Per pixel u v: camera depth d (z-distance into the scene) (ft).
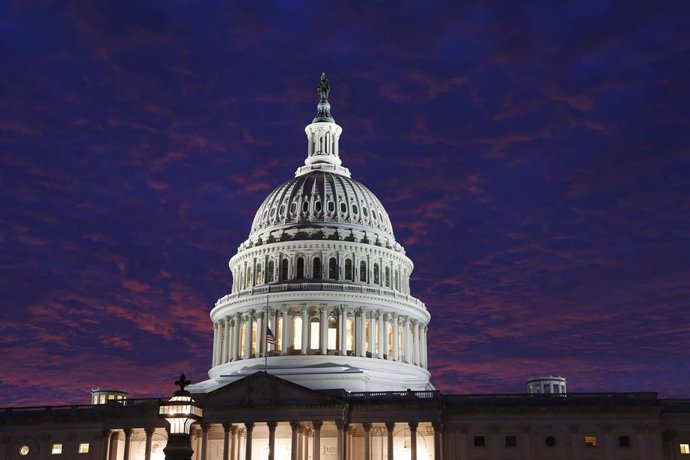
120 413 367.86
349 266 441.68
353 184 476.54
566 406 348.79
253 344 426.92
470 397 359.25
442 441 348.59
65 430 379.14
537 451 346.13
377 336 427.74
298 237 445.37
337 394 350.84
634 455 340.80
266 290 429.38
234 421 346.74
